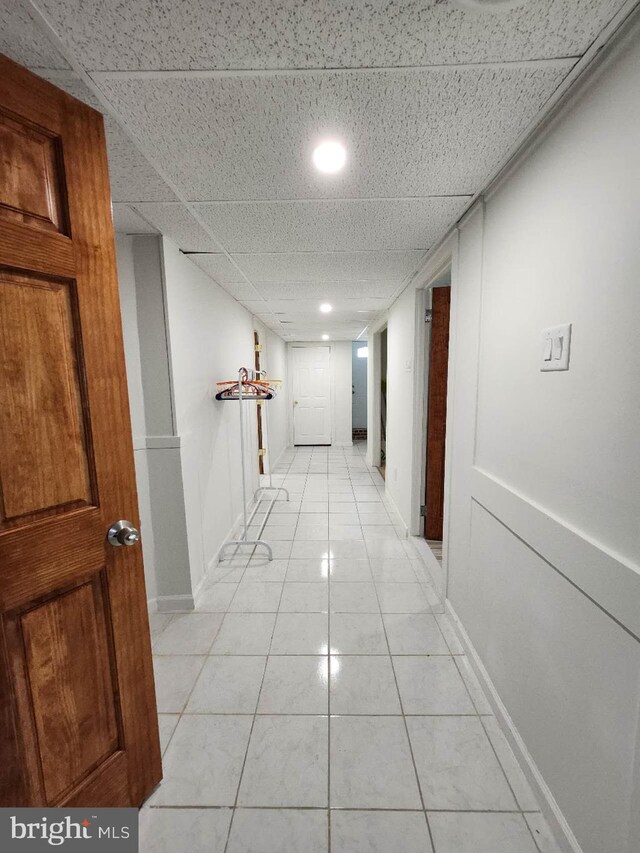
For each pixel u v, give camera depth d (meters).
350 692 1.51
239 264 2.29
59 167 0.86
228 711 1.44
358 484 4.53
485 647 1.51
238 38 0.78
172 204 1.53
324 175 1.32
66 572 0.92
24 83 0.79
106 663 1.02
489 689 1.45
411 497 2.92
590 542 0.89
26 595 0.85
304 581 2.35
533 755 1.15
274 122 1.04
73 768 0.96
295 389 6.73
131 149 1.16
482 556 1.53
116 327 1.00
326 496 4.08
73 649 0.95
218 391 2.73
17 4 0.70
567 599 0.99
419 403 2.81
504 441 1.34
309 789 1.16
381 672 1.61
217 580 2.38
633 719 0.77
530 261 1.16
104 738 1.03
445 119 1.04
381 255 2.15
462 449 1.74
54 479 0.89
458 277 1.74
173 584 2.08
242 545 2.86
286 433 6.56
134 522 1.07
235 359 3.24
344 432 6.83
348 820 1.08
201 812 1.11
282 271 2.45
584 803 0.92
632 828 0.77
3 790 0.84
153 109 0.99
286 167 1.26
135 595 1.08
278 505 3.80
